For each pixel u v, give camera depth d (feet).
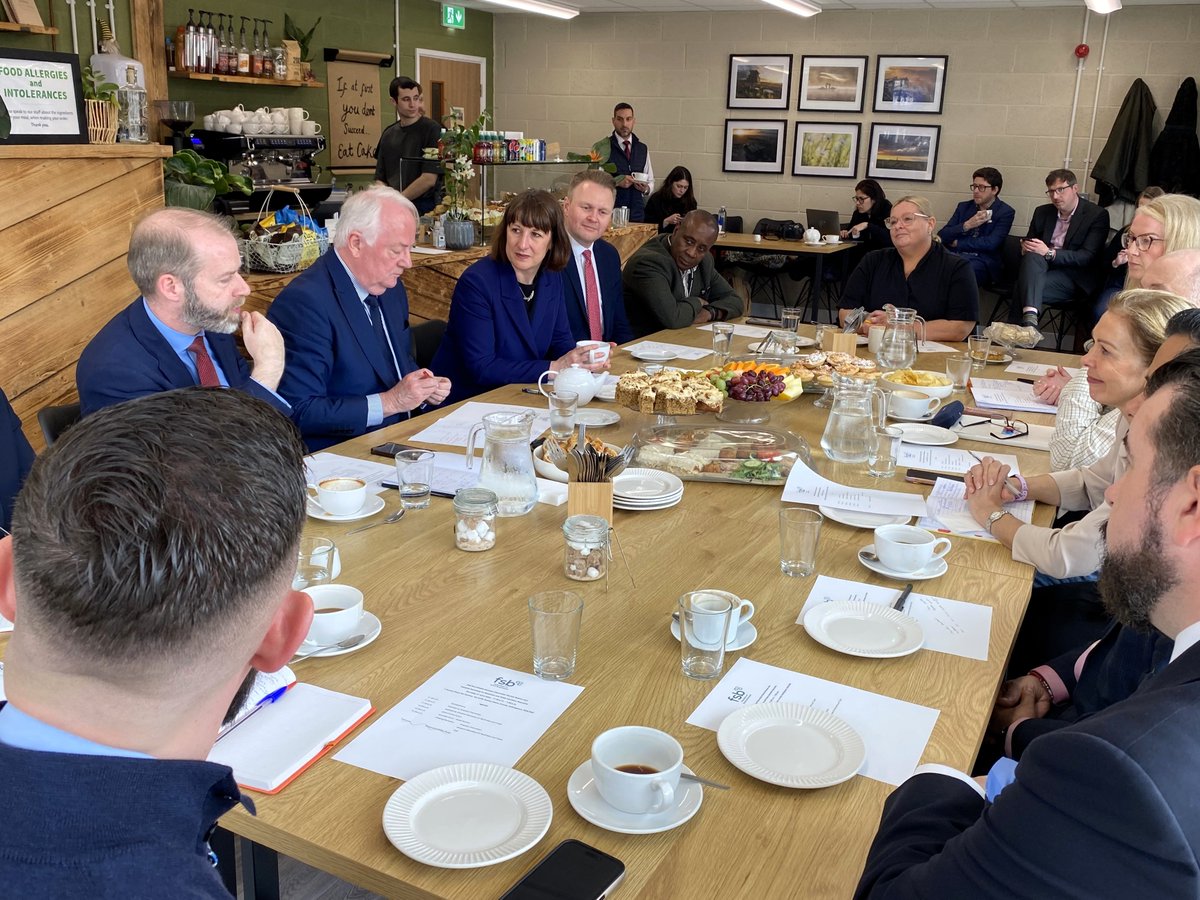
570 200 11.26
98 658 1.71
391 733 3.70
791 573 5.18
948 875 2.59
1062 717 5.18
